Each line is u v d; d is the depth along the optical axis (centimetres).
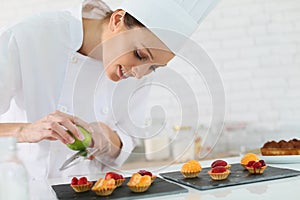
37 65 142
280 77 272
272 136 270
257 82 274
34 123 117
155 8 112
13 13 284
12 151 71
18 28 140
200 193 94
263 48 273
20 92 145
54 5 281
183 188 97
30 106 144
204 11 122
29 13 283
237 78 275
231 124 272
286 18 271
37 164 145
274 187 95
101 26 140
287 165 132
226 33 276
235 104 275
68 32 142
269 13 272
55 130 113
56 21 145
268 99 272
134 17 114
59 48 143
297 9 270
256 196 87
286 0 271
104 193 93
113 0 272
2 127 120
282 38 271
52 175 146
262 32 273
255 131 271
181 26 117
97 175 133
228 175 111
